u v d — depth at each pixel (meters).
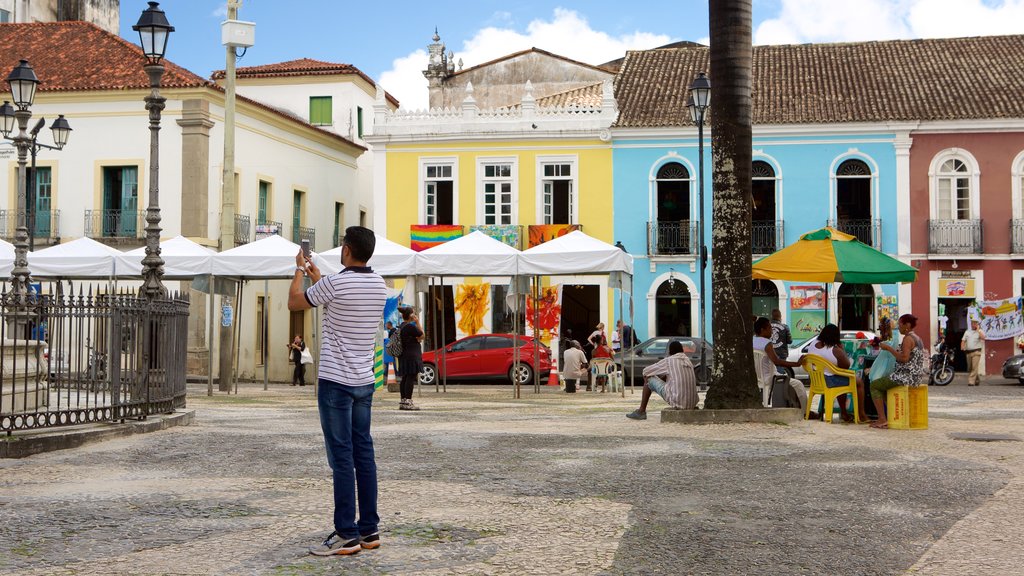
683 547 5.94
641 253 32.12
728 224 12.95
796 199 31.67
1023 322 30.33
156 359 12.74
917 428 12.34
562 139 32.50
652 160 32.12
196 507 7.16
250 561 5.59
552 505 7.23
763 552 5.82
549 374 27.59
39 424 10.55
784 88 33.16
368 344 5.89
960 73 32.84
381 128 33.22
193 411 13.37
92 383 12.66
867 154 31.33
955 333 31.28
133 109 30.94
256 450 10.30
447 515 6.87
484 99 39.81
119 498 7.52
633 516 6.84
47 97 31.23
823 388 13.38
